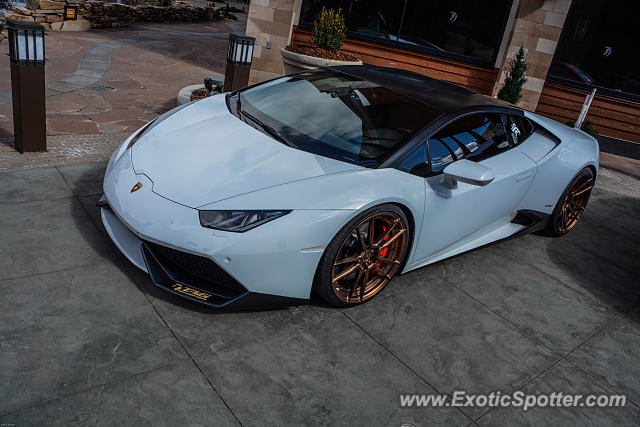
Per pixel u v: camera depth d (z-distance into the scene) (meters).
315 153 2.91
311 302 2.95
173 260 2.61
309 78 3.71
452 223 3.29
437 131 3.15
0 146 4.29
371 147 3.00
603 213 5.22
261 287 2.58
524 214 3.98
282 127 3.14
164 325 2.54
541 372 2.75
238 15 22.72
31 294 2.56
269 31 8.27
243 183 2.65
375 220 2.86
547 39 7.96
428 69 8.69
